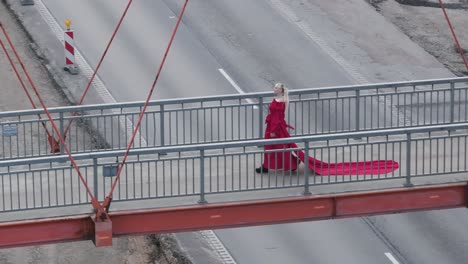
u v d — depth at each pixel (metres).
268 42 88.50
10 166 54.78
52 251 63.88
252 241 64.50
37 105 77.88
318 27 91.44
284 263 62.06
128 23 90.00
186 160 54.19
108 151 54.72
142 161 52.94
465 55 88.75
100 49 85.69
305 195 53.66
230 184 55.53
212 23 90.88
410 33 91.62
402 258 62.94
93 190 54.38
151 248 63.97
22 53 84.81
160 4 93.69
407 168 54.62
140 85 80.75
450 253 63.62
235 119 76.38
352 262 62.38
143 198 53.12
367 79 83.81
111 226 50.94
